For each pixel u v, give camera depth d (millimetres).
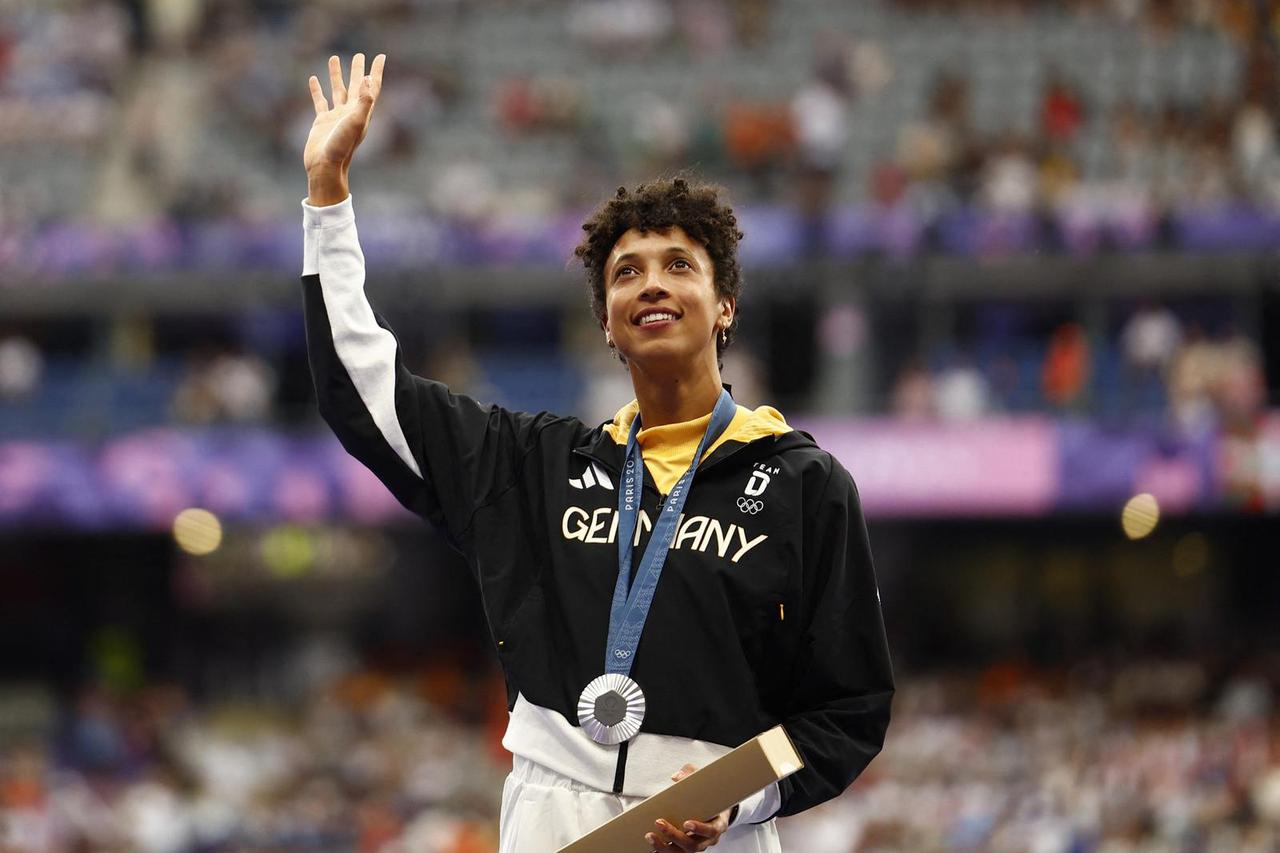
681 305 11367
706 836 9641
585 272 12398
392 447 11531
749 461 11312
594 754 10609
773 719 11195
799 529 11031
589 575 11039
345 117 11758
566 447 11633
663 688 10648
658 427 11523
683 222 11539
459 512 11531
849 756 10891
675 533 11047
